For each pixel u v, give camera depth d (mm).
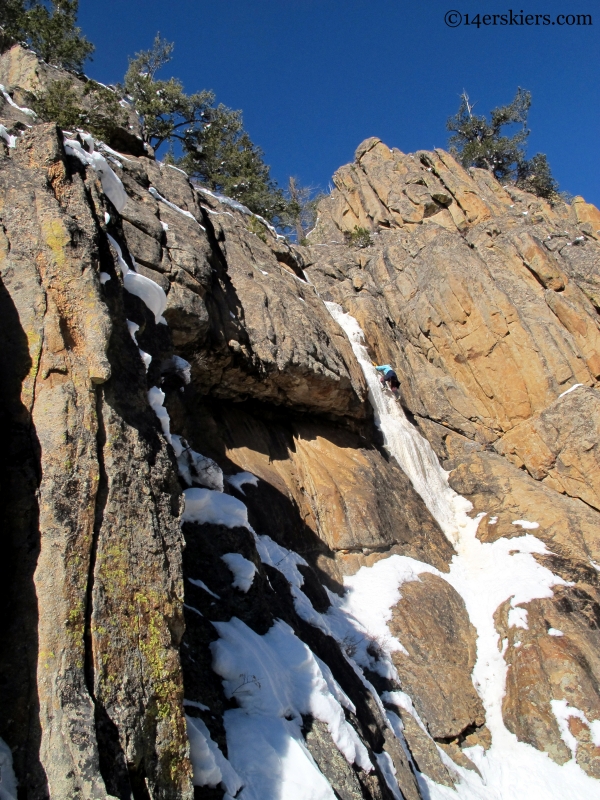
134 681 3951
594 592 13406
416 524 15055
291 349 13117
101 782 3389
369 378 17938
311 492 13359
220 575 6871
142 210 11055
